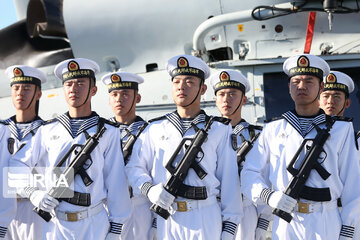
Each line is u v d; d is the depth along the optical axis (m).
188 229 3.50
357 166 3.50
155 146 3.72
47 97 7.30
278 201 3.29
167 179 3.60
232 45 6.66
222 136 3.68
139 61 7.18
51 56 7.92
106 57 7.30
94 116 3.83
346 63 6.01
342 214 3.47
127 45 7.16
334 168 3.43
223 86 4.93
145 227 4.74
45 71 7.84
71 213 3.57
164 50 7.07
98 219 3.64
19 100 4.68
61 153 3.70
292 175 3.39
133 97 5.24
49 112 7.20
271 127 3.63
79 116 3.83
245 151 4.56
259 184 3.50
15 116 4.89
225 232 3.60
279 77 6.15
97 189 3.66
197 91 3.71
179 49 7.03
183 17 6.89
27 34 8.26
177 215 3.54
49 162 3.73
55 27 7.86
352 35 6.45
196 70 3.70
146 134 3.80
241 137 4.93
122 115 5.23
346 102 4.73
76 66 3.80
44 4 7.81
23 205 4.56
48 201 3.54
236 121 5.06
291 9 6.12
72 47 7.41
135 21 7.08
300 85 3.53
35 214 4.55
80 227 3.57
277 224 3.52
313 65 3.54
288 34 6.53
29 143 3.93
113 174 3.74
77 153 3.63
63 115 3.85
